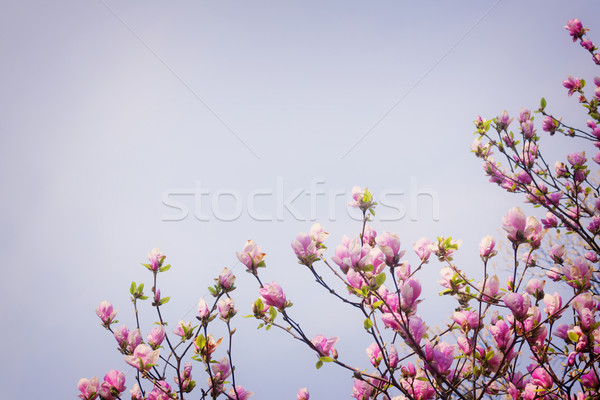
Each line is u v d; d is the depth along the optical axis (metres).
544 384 3.12
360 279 3.03
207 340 3.24
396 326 3.01
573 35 4.28
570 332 3.04
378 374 3.14
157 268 3.43
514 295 2.95
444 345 3.00
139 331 3.35
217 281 3.30
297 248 3.09
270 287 3.06
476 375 3.00
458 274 3.17
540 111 4.04
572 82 4.14
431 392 3.10
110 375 3.29
